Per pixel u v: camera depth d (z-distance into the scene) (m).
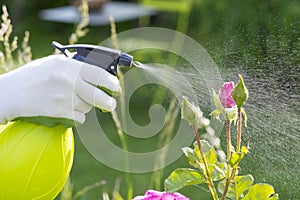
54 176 2.61
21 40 11.21
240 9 7.78
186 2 8.51
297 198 3.37
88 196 6.40
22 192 2.59
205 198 5.37
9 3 12.30
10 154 2.58
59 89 2.51
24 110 2.55
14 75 2.60
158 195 2.46
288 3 7.55
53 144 2.59
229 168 2.48
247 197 2.56
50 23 11.81
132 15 10.17
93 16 10.13
